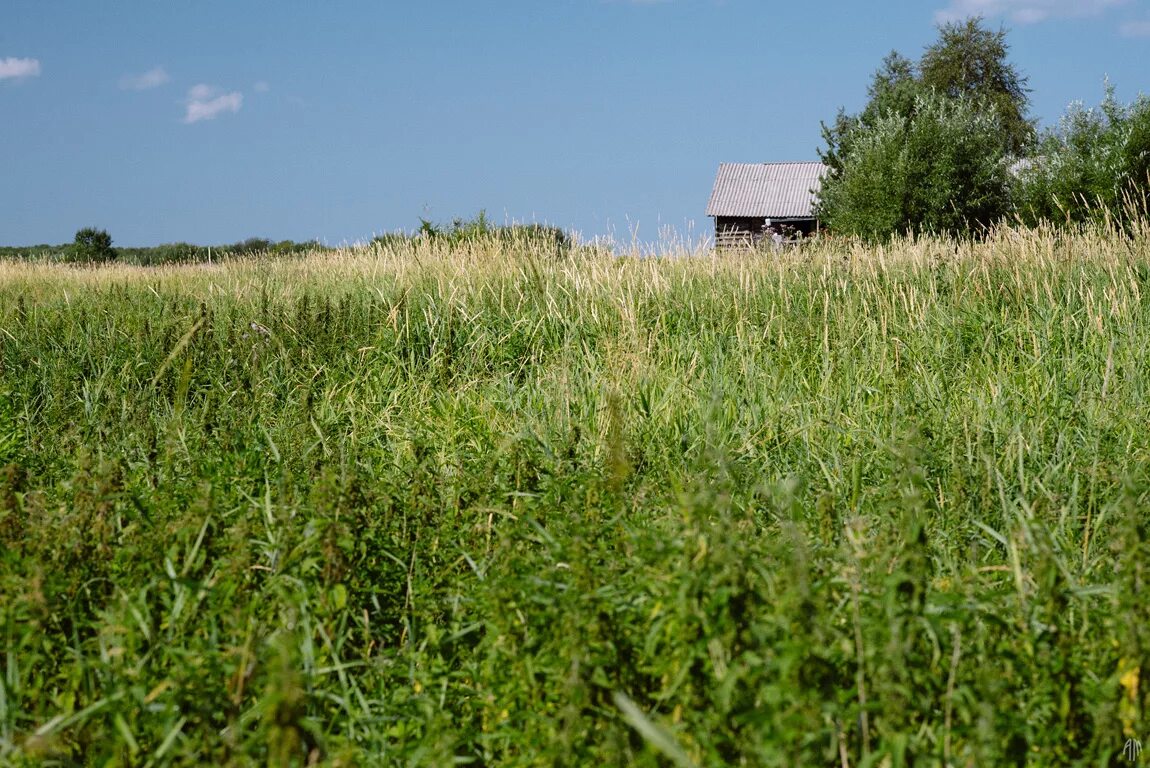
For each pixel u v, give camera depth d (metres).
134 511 4.44
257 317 10.46
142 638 3.41
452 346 9.38
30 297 14.13
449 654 3.93
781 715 2.48
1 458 6.29
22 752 2.88
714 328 9.84
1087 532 4.49
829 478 5.45
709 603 2.85
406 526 4.53
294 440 5.70
